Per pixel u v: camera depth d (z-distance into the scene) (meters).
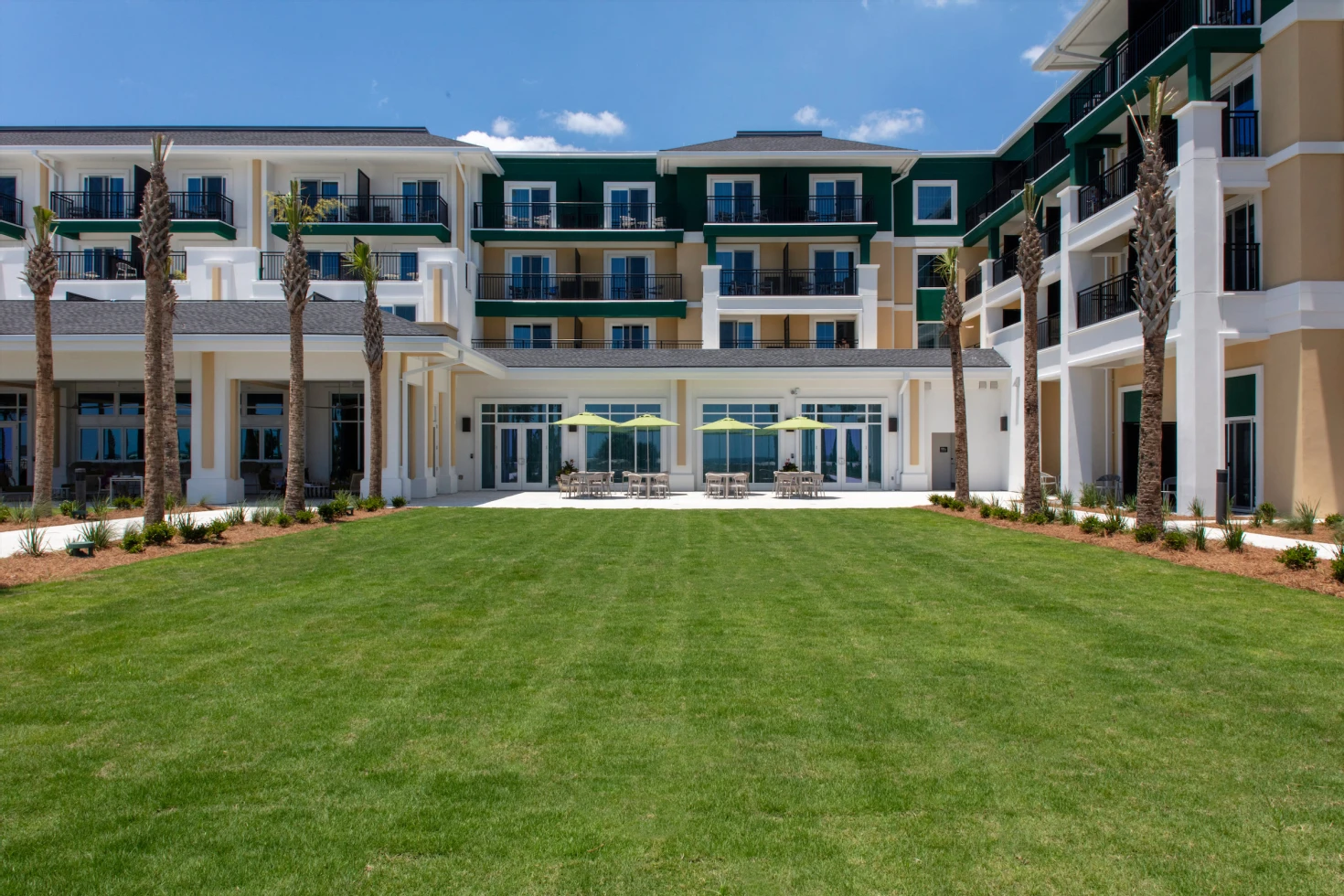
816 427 24.30
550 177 36.56
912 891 3.23
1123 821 3.81
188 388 25.34
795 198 35.72
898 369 26.58
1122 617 7.76
